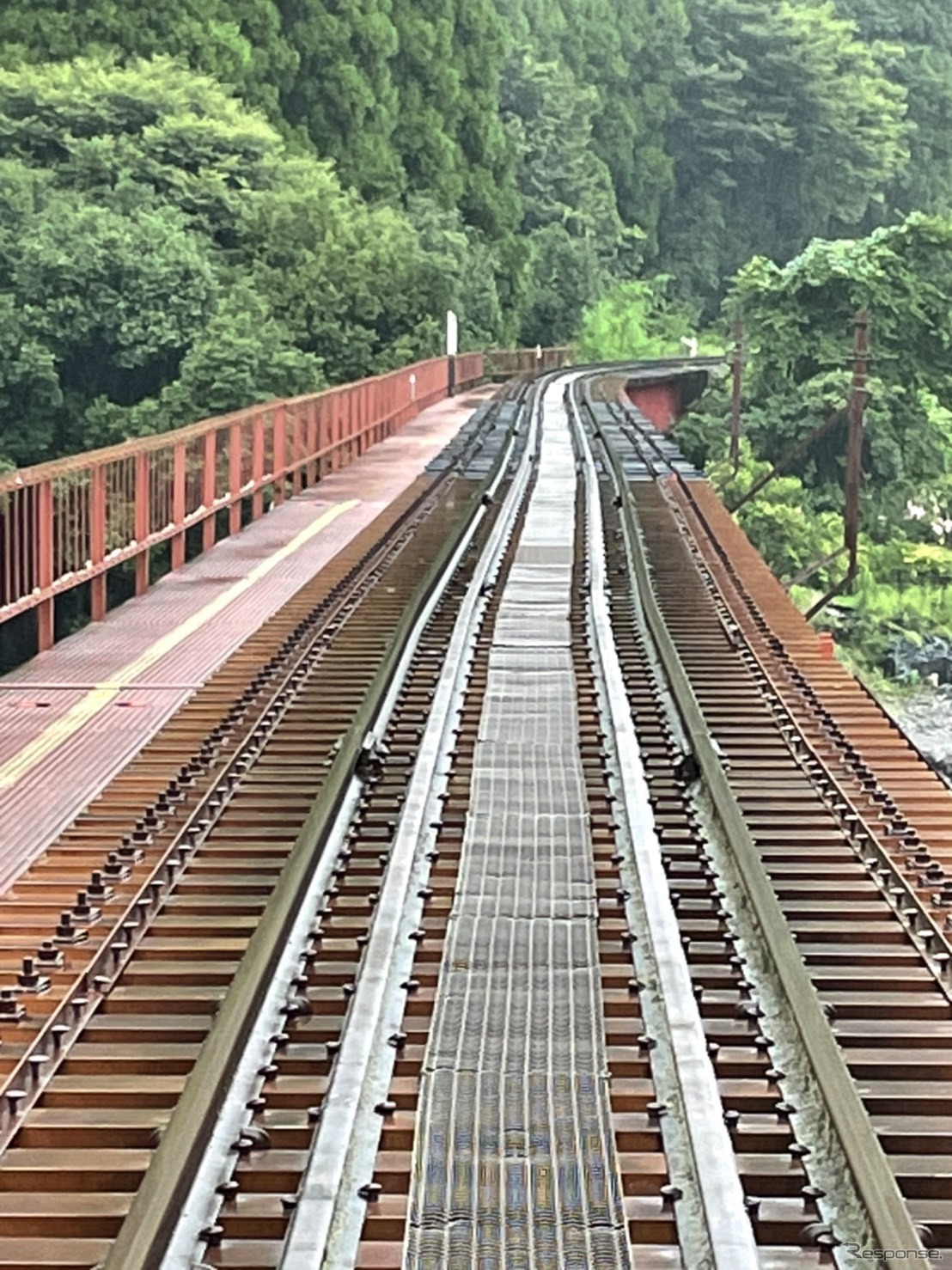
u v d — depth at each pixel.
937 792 9.73
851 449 27.92
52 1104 5.71
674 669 11.54
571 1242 4.51
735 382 39.25
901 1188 5.23
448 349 45.09
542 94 81.94
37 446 36.41
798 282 41.28
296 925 6.94
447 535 18.91
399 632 12.42
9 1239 4.87
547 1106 5.30
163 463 17.67
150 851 8.23
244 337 35.78
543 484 24.81
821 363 40.81
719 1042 6.09
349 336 43.38
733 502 37.34
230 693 11.64
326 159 53.75
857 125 105.06
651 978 6.55
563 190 82.44
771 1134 5.38
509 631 13.75
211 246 42.12
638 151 97.25
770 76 103.88
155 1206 4.53
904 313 41.16
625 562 17.59
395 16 61.19
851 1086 5.30
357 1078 5.60
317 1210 4.79
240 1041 5.64
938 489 40.94
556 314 75.06
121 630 14.02
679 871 7.86
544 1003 6.15
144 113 44.41
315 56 55.84
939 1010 6.56
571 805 8.73
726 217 103.88
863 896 7.88
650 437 31.23
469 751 9.87
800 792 9.51
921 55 115.62
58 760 10.04
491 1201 4.72
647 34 100.00
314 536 19.30
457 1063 5.62
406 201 58.34
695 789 9.26
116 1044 6.16
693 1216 4.88
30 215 37.59
